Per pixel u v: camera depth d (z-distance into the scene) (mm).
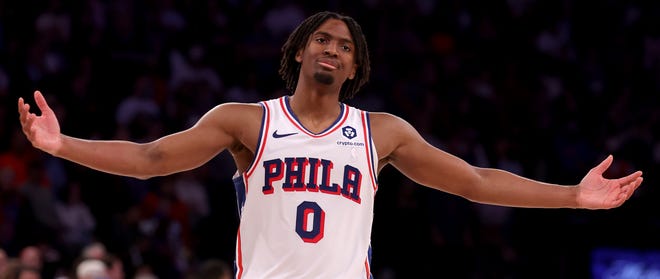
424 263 13594
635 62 18375
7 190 12250
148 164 4996
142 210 12930
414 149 5305
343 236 5004
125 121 14391
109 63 15102
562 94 17109
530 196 5324
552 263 13398
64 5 15539
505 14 18578
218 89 15836
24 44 14867
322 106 5195
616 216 13133
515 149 15672
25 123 4703
